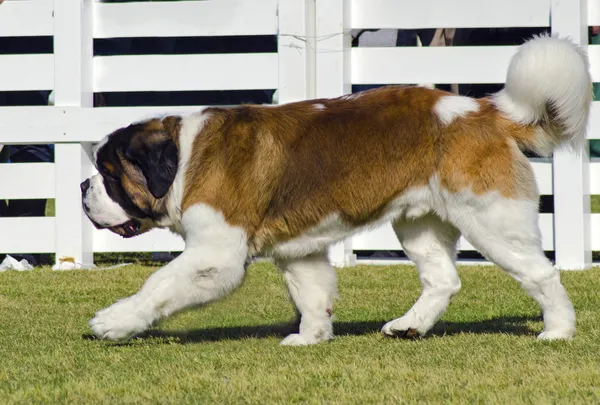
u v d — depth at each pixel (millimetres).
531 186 10164
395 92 10594
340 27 18234
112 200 10805
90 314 13195
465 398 7844
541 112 10188
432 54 18516
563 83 9984
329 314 10922
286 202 10289
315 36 18438
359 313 13156
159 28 19047
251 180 10195
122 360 9797
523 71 10023
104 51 20656
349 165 10266
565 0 17812
